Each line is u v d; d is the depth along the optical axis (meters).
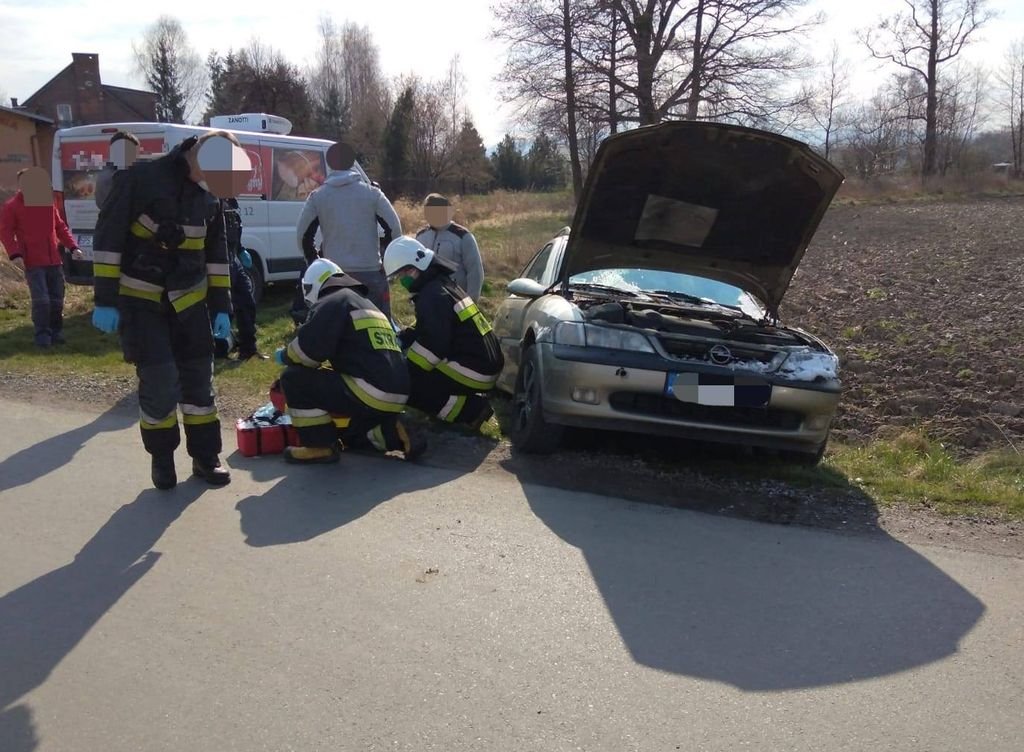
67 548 4.18
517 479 5.41
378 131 53.31
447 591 3.83
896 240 22.06
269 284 13.12
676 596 3.88
